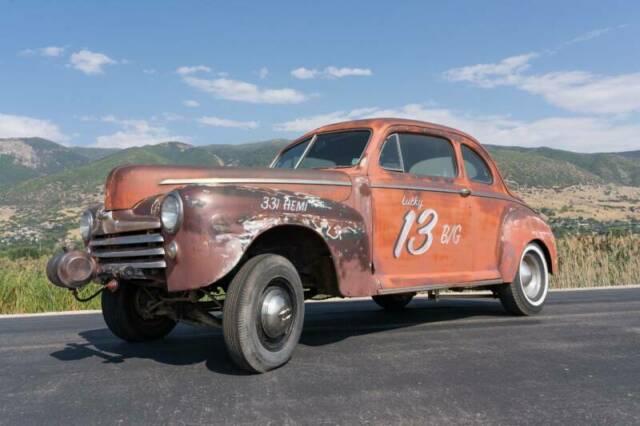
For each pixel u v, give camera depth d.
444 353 4.57
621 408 3.20
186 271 3.76
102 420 3.06
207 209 3.78
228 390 3.56
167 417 3.08
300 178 4.48
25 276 9.51
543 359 4.36
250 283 3.85
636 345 4.89
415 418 3.02
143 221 4.01
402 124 5.51
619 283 12.45
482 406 3.22
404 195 5.20
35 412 3.23
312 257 4.62
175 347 5.00
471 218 5.92
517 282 6.44
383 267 4.96
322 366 4.13
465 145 6.22
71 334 5.88
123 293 5.03
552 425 2.93
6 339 5.64
